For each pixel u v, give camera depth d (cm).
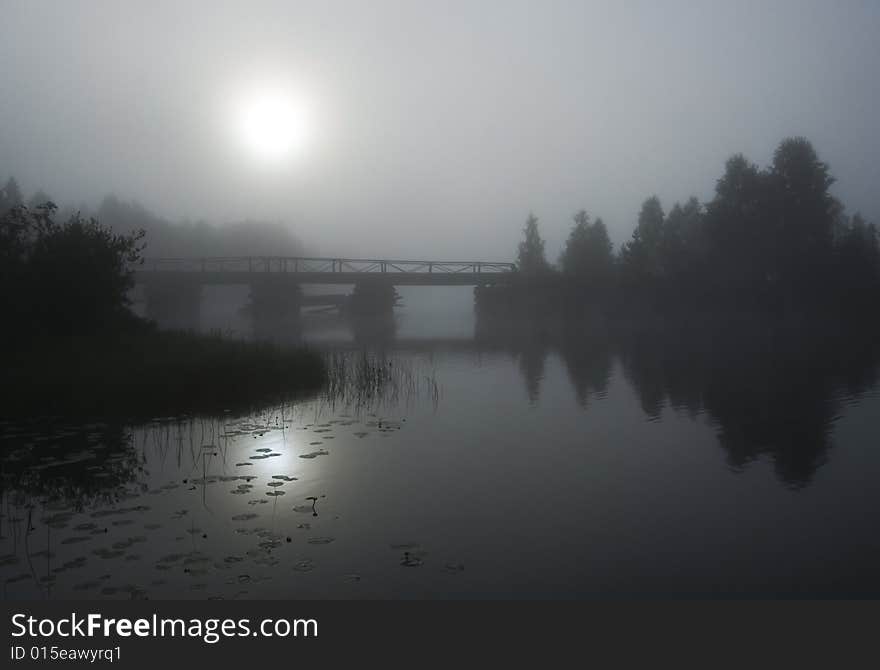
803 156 4200
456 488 730
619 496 705
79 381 1371
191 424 1061
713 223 4534
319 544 561
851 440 971
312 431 1026
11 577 490
